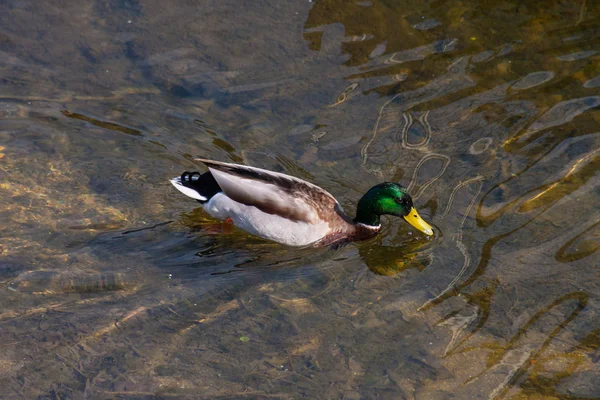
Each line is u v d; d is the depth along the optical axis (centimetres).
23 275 1110
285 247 1225
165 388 950
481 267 1152
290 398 944
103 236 1197
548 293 1099
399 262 1186
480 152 1362
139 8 1678
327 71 1535
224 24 1647
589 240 1185
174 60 1554
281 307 1086
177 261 1167
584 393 951
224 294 1107
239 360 996
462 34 1631
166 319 1055
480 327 1049
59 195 1266
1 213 1216
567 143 1374
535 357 1002
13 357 981
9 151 1336
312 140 1386
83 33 1608
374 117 1435
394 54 1580
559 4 1700
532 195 1275
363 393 952
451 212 1256
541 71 1537
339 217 1248
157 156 1350
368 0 1700
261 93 1485
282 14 1678
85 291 1094
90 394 937
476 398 948
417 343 1026
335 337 1036
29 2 1673
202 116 1432
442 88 1497
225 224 1252
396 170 1330
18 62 1530
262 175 1218
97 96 1467
